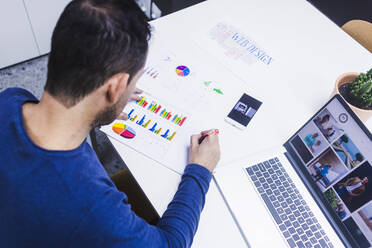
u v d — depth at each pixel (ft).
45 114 1.64
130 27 1.55
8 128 1.61
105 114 1.86
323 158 2.73
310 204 2.71
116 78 1.64
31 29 5.50
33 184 1.52
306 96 3.45
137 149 2.76
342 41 4.12
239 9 4.28
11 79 5.68
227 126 3.07
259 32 4.04
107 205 1.65
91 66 1.50
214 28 3.96
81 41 1.46
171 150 2.79
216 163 2.67
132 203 3.25
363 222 2.43
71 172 1.59
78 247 1.58
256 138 3.03
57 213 1.52
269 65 3.69
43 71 5.92
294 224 2.57
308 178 2.82
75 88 1.55
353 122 2.51
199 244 2.37
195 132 2.95
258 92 3.40
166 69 3.40
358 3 7.99
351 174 2.53
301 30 4.17
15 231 1.56
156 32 3.76
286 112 3.28
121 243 1.69
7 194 1.52
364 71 3.78
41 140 1.60
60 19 1.53
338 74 3.72
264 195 2.67
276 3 4.48
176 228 2.14
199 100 3.20
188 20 3.99
